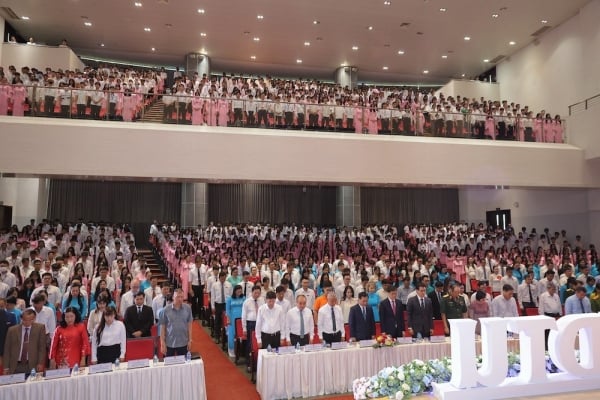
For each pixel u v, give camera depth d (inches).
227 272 430.6
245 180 501.4
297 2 666.2
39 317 280.2
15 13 698.8
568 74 715.4
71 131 457.7
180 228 769.6
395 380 194.9
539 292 423.5
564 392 191.9
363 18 716.0
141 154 471.8
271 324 285.3
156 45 822.5
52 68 722.8
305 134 522.9
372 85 1008.9
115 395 217.5
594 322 199.2
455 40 797.9
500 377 186.7
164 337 264.7
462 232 724.7
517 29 754.2
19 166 443.8
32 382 205.2
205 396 238.2
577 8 682.8
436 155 557.9
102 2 666.2
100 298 259.8
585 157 609.0
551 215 731.4
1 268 385.4
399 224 946.1
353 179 526.6
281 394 253.0
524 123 613.9
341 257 535.2
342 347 268.4
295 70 941.2
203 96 507.2
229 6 677.9
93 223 749.9
